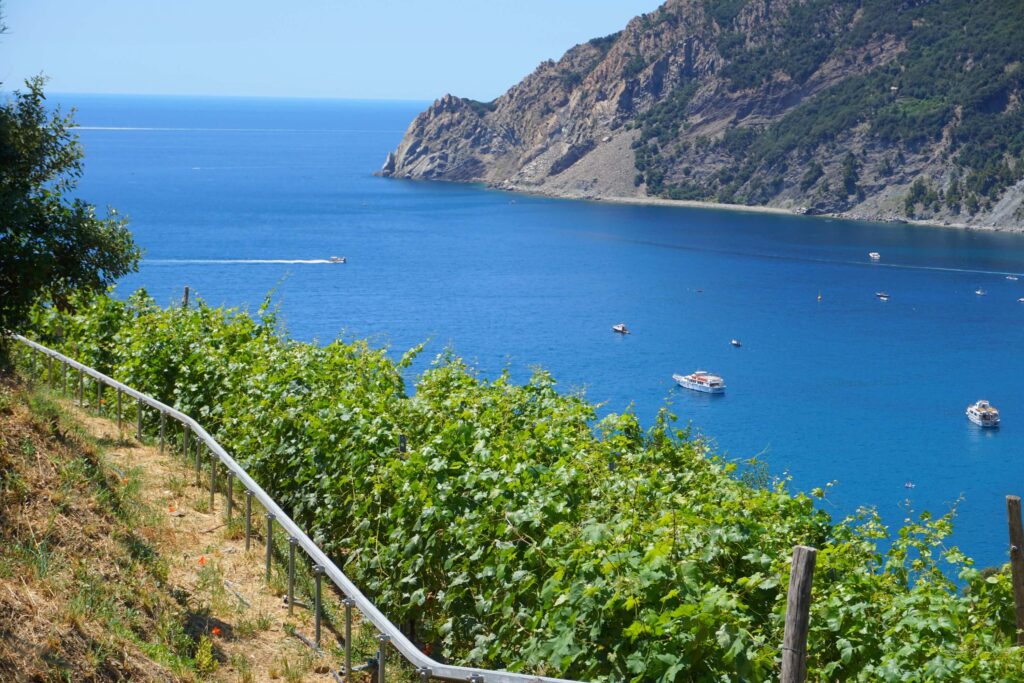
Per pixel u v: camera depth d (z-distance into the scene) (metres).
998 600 10.73
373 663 8.99
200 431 13.01
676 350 118.50
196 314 19.41
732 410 94.31
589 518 9.73
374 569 11.21
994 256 197.62
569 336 123.56
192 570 10.17
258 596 10.06
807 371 110.06
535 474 10.53
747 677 7.16
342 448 12.43
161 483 12.80
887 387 104.25
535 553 9.24
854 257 196.12
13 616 7.12
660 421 14.15
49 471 10.21
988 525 65.94
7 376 15.52
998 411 95.38
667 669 7.41
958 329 133.12
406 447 12.17
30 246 14.82
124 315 20.45
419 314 131.25
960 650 8.32
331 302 135.50
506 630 9.32
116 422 15.98
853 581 8.48
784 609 8.09
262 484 14.06
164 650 7.99
